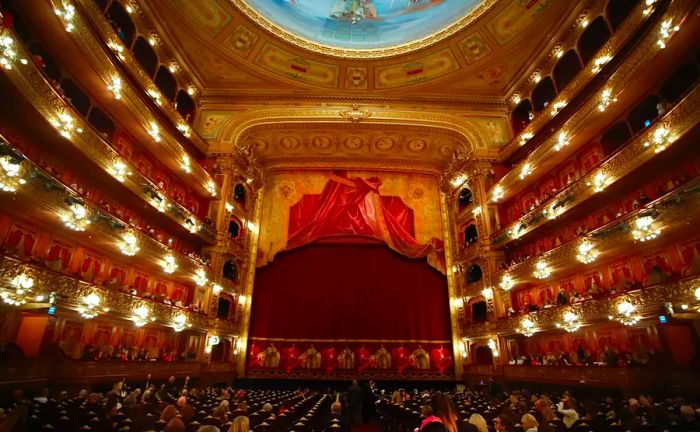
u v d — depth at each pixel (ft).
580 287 49.34
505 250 61.98
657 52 36.99
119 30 48.29
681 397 30.53
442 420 11.78
